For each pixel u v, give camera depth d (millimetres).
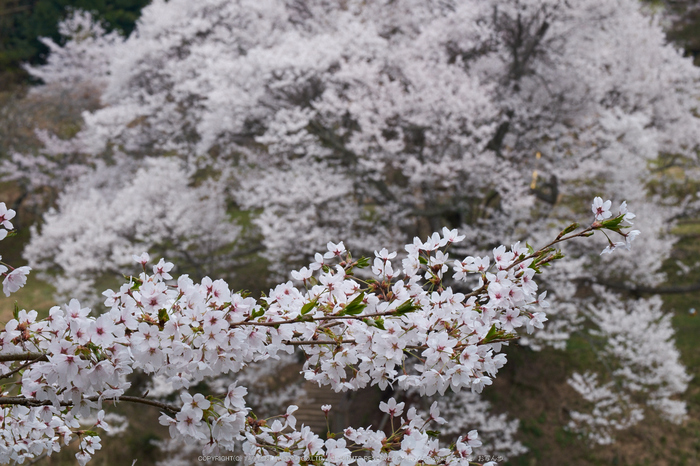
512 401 12953
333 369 1751
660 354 10227
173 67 12164
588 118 11773
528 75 11773
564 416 12547
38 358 1536
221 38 12555
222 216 12477
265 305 1735
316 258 1833
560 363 13359
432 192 11109
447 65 11258
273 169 11281
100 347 1426
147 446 10953
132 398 1618
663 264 15766
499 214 11430
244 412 1572
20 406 1839
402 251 11297
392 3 12789
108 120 12359
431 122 9969
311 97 10352
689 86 12398
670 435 11992
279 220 10352
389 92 10023
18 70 25031
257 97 10008
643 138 9508
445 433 11945
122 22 25625
